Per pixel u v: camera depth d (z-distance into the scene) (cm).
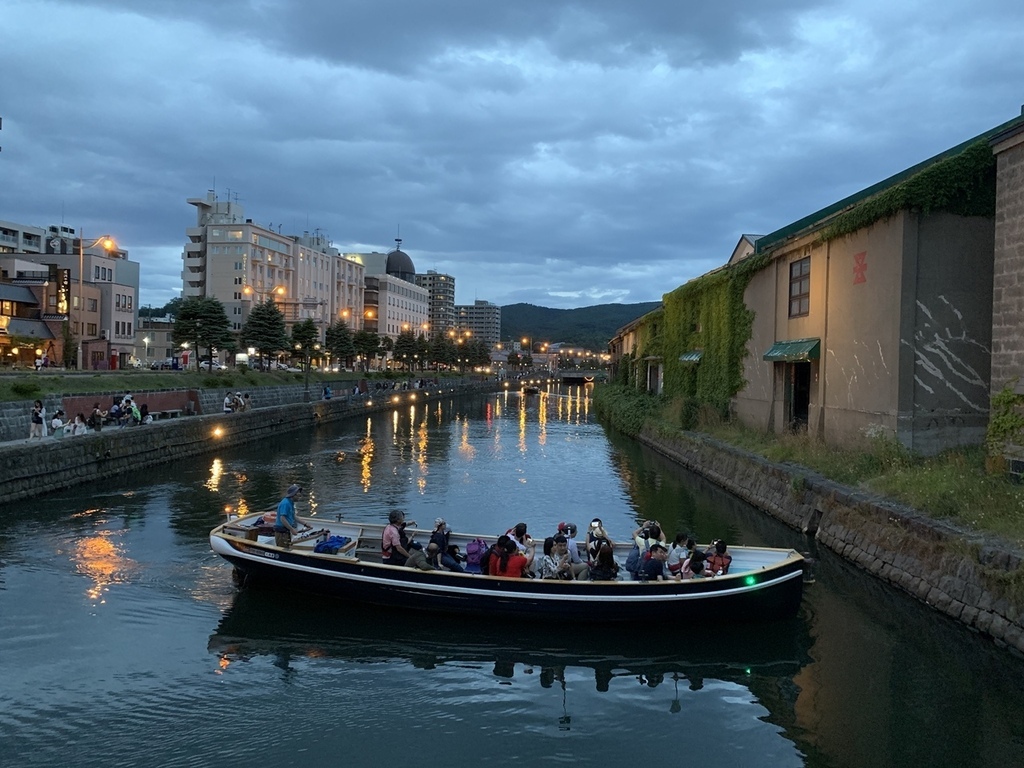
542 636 1206
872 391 1892
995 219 1644
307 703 995
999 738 901
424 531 1454
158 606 1316
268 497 2317
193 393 3962
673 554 1318
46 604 1318
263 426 4084
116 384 3497
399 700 1005
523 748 891
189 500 2225
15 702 985
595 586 1184
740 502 2217
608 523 1997
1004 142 1558
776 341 2581
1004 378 1543
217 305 4850
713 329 3253
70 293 5612
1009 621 1039
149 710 970
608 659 1136
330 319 10944
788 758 866
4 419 2398
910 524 1329
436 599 1237
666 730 932
